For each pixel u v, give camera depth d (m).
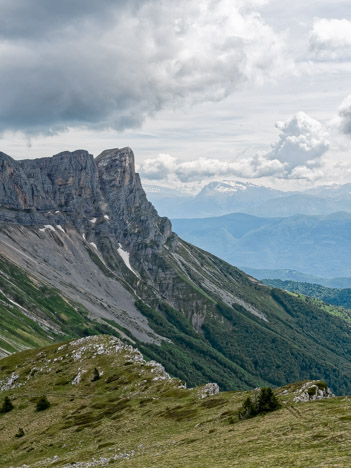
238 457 54.56
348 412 64.56
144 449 72.62
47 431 104.00
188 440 70.75
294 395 81.69
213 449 60.91
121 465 64.31
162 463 59.72
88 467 69.75
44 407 124.00
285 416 70.06
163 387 122.88
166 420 90.88
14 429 111.88
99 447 82.94
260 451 55.00
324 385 84.50
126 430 90.75
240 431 67.31
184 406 98.38
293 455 50.41
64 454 85.75
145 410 102.75
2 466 88.69
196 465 54.94
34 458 89.00
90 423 102.44
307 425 61.69
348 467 42.59
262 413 75.62
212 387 109.19
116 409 109.38
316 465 45.28
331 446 51.00
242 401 88.06
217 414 84.00
